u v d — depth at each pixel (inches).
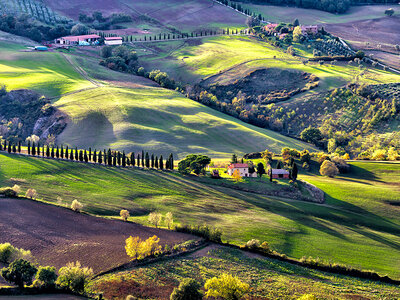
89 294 4288.9
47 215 6028.5
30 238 5354.3
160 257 5118.1
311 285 4783.5
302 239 6033.5
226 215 6643.7
